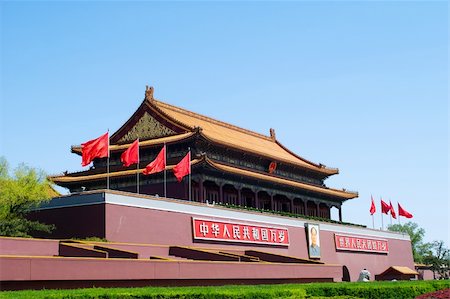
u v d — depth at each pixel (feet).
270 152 372.58
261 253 253.24
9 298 100.68
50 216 219.41
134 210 216.54
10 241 167.73
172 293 120.98
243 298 130.93
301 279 226.99
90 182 309.83
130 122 329.52
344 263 348.18
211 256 206.39
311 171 390.63
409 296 172.14
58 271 142.10
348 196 405.80
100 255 163.73
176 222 233.55
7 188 219.20
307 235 317.01
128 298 114.52
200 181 286.46
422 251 600.80
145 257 200.75
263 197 353.92
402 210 407.03
